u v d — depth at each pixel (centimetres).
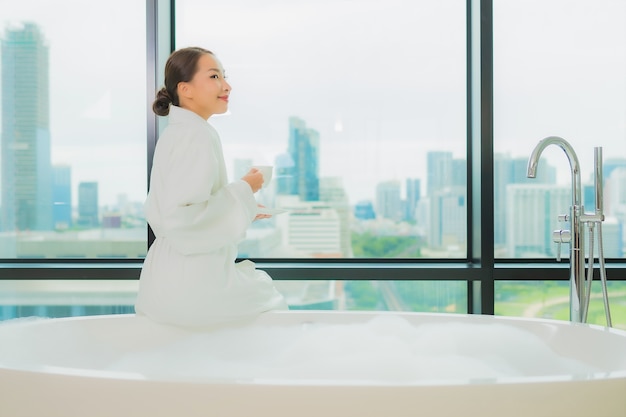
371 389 99
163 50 220
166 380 102
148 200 171
